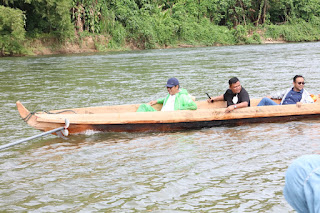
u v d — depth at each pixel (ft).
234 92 25.66
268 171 16.58
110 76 55.01
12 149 20.88
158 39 144.46
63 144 21.65
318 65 62.13
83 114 23.38
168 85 25.26
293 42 168.35
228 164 17.61
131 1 144.25
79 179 16.40
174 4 163.02
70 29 119.44
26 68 69.62
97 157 19.24
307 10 181.16
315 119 26.18
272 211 13.01
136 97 36.81
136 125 23.77
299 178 4.61
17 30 103.50
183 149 20.21
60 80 51.39
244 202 13.74
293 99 27.09
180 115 24.11
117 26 134.21
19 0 115.03
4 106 33.24
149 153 19.67
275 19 186.80
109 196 14.62
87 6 126.52
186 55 97.50
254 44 157.99
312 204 4.47
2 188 15.61
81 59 90.63
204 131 24.02
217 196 14.29
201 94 37.83
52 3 112.16
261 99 28.99
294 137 21.88
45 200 14.46
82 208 13.73
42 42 117.80
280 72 54.08
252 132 23.32
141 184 15.64
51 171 17.43
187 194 14.56
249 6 177.37
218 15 171.83
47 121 22.75
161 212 13.21
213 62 74.43
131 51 123.44
